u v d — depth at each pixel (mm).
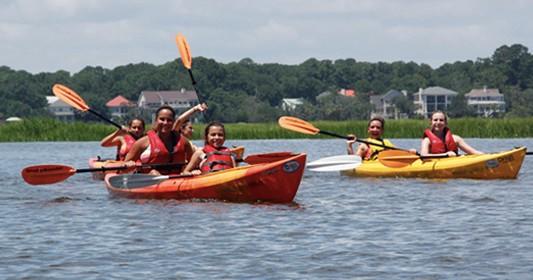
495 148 49688
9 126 73688
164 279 12648
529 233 15758
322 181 26766
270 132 73688
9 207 20609
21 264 13641
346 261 13664
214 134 21656
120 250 14648
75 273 13039
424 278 12570
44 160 43625
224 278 12672
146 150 22688
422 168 27406
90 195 23281
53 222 17875
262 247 14773
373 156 29297
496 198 21203
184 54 27047
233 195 20531
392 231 16250
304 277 12711
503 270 12906
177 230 16500
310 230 16406
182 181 21250
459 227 16594
